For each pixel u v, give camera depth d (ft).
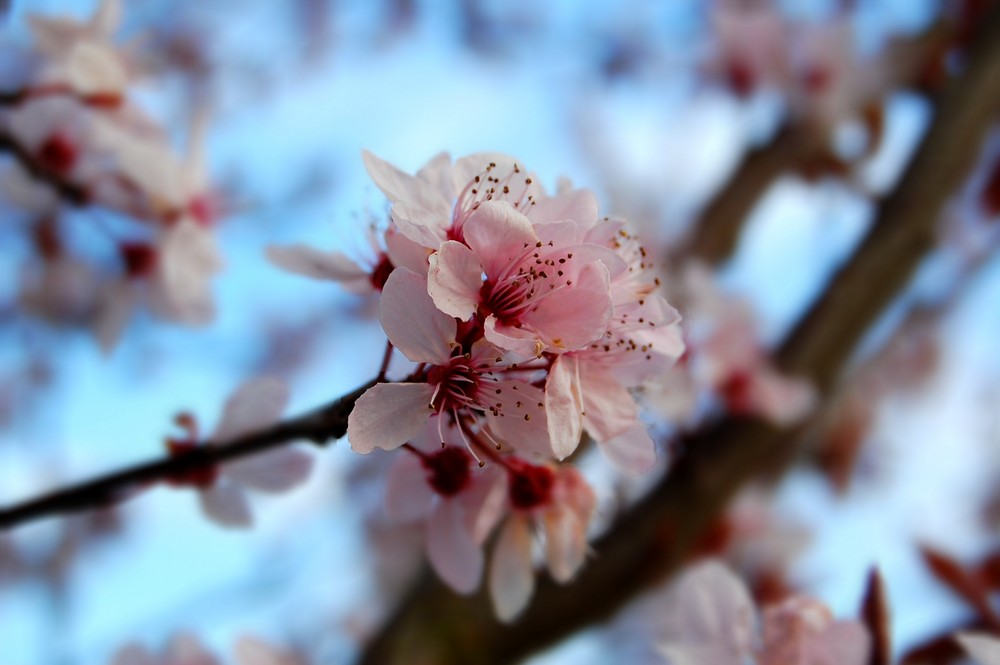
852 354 1.42
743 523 1.40
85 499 0.98
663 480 1.34
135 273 1.19
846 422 1.86
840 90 1.66
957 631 1.05
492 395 0.89
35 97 1.14
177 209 1.17
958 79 1.51
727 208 1.73
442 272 0.87
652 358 0.91
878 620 0.96
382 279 0.93
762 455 1.33
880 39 1.73
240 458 1.00
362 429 0.87
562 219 0.90
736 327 1.35
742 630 0.97
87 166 1.15
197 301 1.19
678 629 0.97
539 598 1.31
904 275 1.43
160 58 1.22
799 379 1.39
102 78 1.15
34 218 1.33
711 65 1.80
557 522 0.95
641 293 0.92
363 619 1.80
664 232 1.77
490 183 0.91
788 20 1.75
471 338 0.89
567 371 0.89
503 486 0.94
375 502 2.00
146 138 1.18
